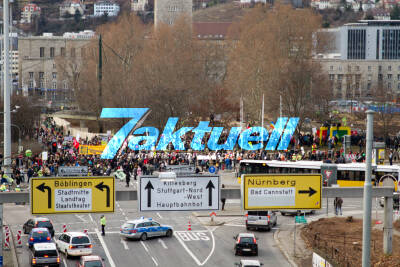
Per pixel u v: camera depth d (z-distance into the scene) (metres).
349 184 171.62
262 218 139.62
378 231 133.00
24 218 153.62
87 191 81.12
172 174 81.25
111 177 81.44
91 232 139.12
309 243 128.88
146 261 116.81
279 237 135.62
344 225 141.00
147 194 81.06
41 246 110.75
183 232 139.62
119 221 150.38
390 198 104.88
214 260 117.94
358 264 110.81
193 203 81.88
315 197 83.62
